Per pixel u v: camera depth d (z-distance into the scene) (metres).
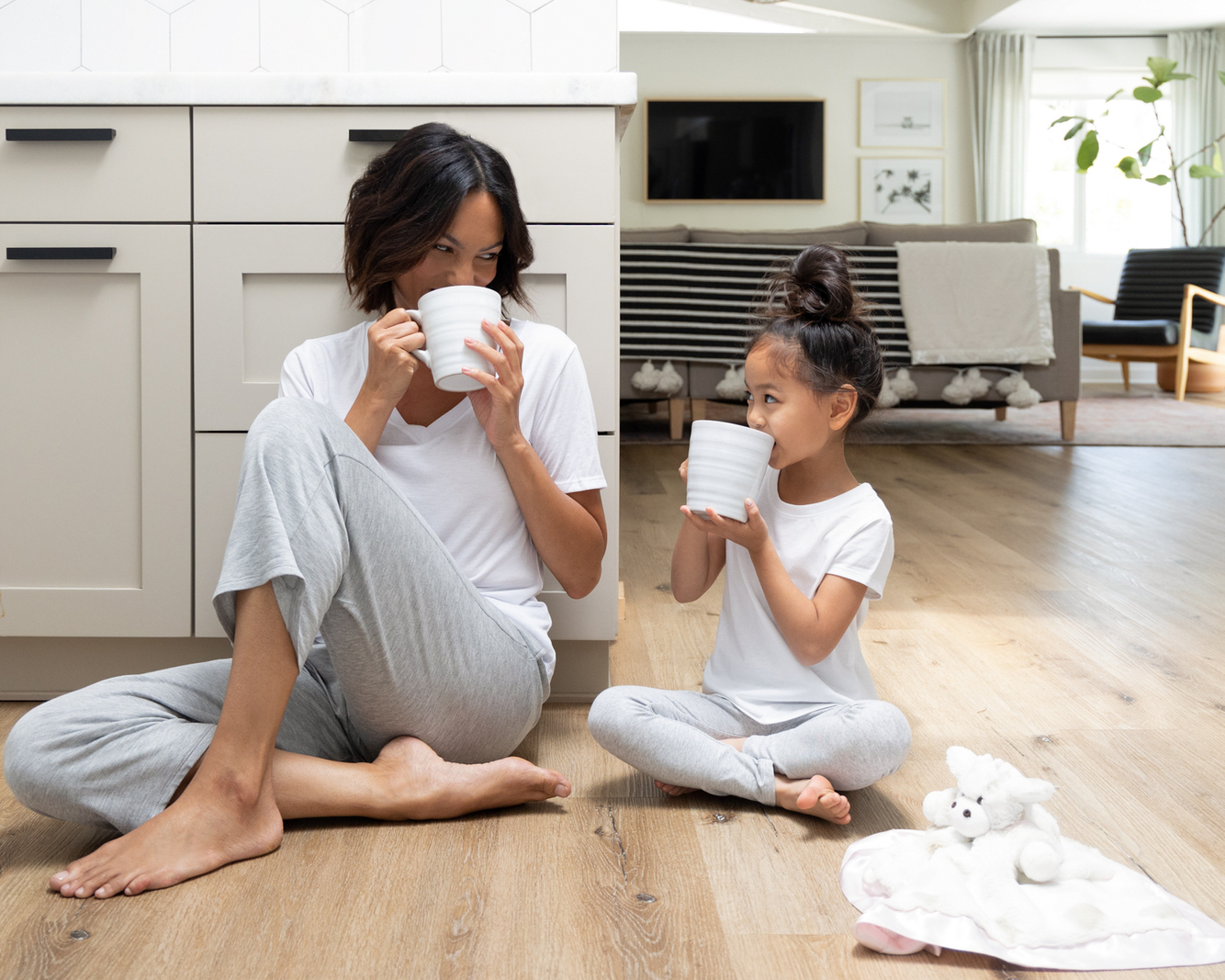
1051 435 4.37
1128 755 1.26
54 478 1.37
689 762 1.08
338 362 1.17
